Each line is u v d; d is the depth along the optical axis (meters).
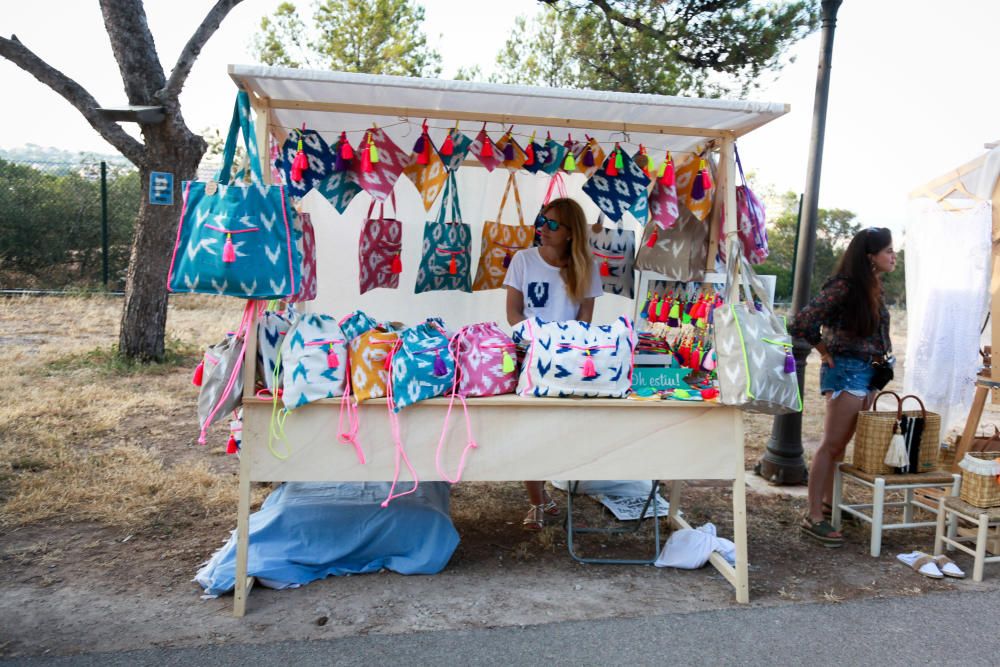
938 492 4.29
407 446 3.18
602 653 2.82
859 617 3.17
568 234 4.07
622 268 4.72
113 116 7.20
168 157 7.88
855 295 3.90
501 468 3.23
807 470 5.15
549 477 3.25
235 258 2.82
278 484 4.51
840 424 4.03
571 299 4.09
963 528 4.03
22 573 3.38
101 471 4.79
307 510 3.57
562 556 3.79
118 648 2.76
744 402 3.14
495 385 3.25
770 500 4.78
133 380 7.49
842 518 4.45
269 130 3.57
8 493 4.34
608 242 4.67
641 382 3.51
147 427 5.97
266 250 2.86
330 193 3.79
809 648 2.90
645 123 3.70
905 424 4.00
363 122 4.02
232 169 3.24
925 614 3.21
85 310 11.66
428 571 3.49
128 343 8.19
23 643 2.77
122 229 15.27
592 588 3.41
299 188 3.50
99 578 3.35
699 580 3.54
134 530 3.90
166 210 8.03
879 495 3.87
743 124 3.58
